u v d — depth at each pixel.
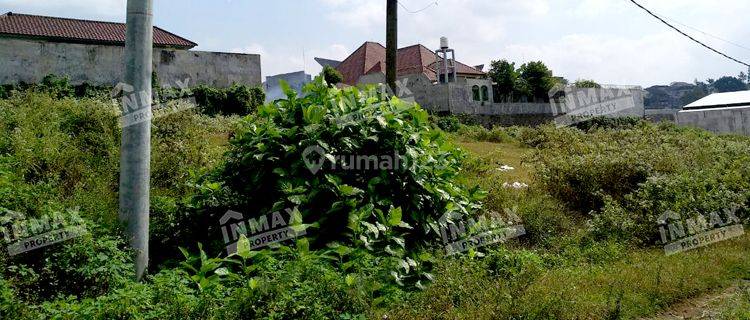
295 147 5.73
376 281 4.69
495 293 4.82
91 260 4.39
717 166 10.55
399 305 4.59
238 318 3.89
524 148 20.67
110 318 3.61
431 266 5.64
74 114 9.04
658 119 40.72
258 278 4.19
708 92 86.31
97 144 8.15
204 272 4.50
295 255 4.65
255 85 28.50
